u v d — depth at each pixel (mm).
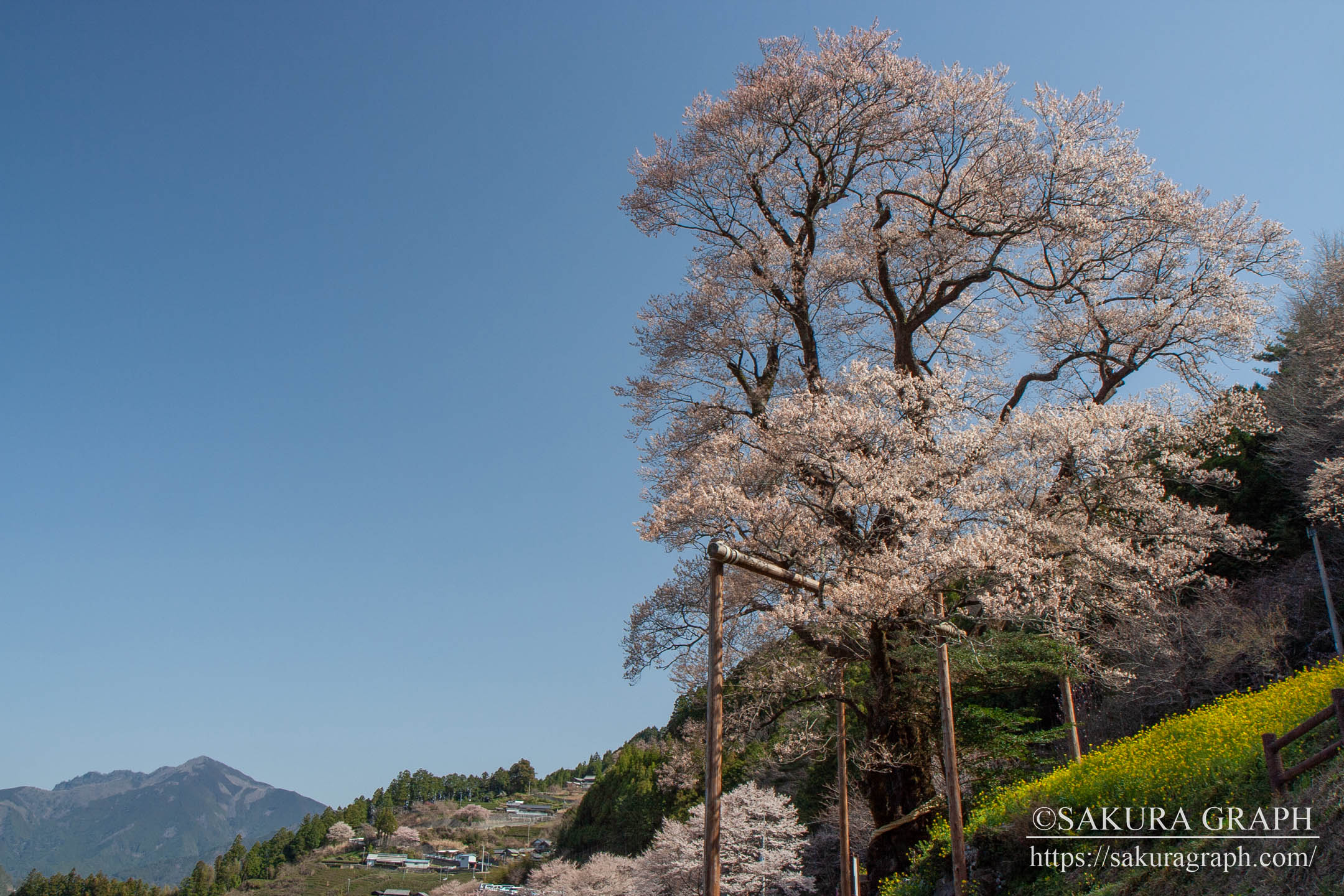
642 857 36031
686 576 17969
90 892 126250
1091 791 12680
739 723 17109
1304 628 21312
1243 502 25953
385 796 156250
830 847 29047
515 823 138125
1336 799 8281
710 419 20125
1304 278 25531
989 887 13516
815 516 17281
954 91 19047
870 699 16594
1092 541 17266
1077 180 19000
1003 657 16188
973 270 21297
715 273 20188
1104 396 20469
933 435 18109
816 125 19797
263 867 125625
